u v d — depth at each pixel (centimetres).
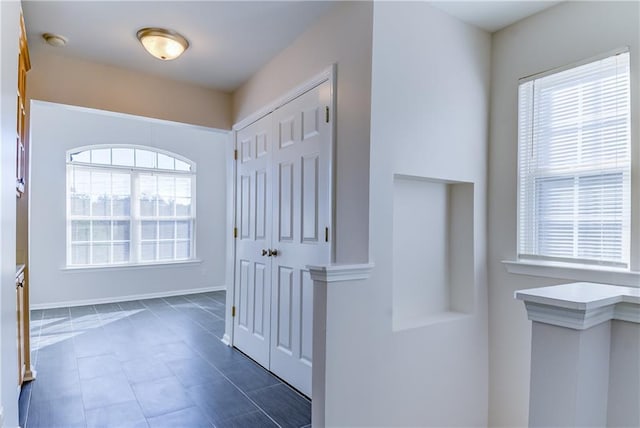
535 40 224
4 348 116
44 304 493
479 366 235
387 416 191
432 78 218
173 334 389
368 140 194
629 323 110
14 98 138
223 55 288
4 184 116
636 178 181
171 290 589
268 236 298
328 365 171
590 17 200
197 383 271
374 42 195
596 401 108
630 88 184
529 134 226
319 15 232
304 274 252
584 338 104
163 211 588
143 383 270
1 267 111
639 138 181
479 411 234
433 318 223
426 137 215
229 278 362
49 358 318
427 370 210
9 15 125
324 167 230
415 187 231
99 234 535
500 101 241
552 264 210
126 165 555
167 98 333
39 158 489
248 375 285
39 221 489
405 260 225
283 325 276
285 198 275
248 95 334
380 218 196
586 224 201
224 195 645
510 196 233
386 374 192
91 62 299
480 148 241
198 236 616
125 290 550
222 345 356
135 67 310
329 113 224
